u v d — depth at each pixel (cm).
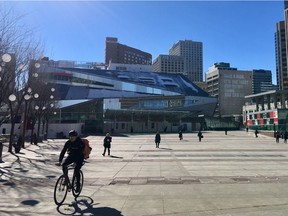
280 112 6200
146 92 11894
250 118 7825
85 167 1558
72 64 14662
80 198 842
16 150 2511
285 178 1164
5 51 1848
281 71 18525
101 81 11750
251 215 648
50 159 1991
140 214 668
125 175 1279
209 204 749
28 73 2698
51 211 707
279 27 18862
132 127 8231
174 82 12988
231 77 17912
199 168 1488
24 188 1003
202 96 11706
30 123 3762
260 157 2031
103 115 7694
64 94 10394
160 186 1012
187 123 9181
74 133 852
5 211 709
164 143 3738
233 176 1220
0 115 3719
